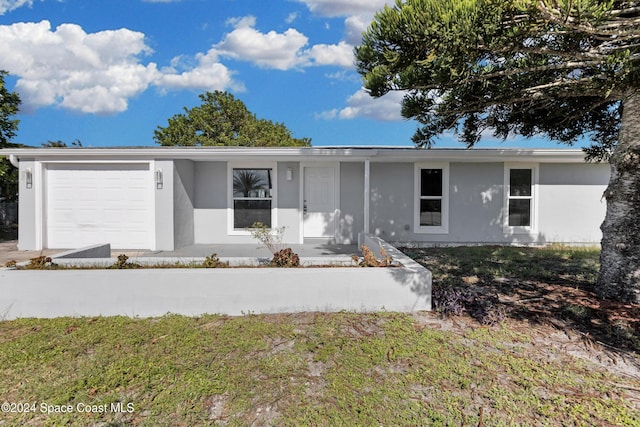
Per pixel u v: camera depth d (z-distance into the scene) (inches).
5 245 383.2
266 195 390.6
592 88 160.4
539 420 89.7
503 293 194.9
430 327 147.3
